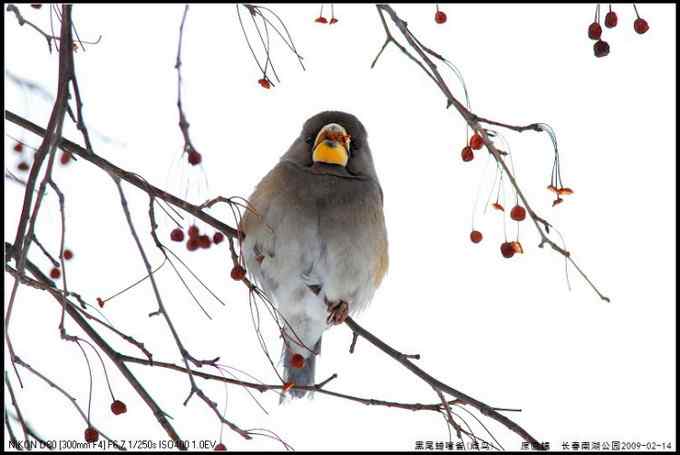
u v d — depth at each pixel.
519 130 6.89
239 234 7.74
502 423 8.29
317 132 10.82
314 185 10.37
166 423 7.09
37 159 7.04
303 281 10.41
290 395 9.98
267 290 10.43
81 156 7.42
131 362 7.15
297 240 10.20
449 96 6.85
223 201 7.69
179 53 6.97
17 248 7.12
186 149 7.12
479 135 6.93
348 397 7.60
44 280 8.11
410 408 7.82
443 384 8.62
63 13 7.13
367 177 10.87
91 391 6.75
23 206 7.09
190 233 8.27
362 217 10.47
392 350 9.27
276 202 10.24
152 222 7.13
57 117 6.95
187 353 7.00
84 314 6.93
